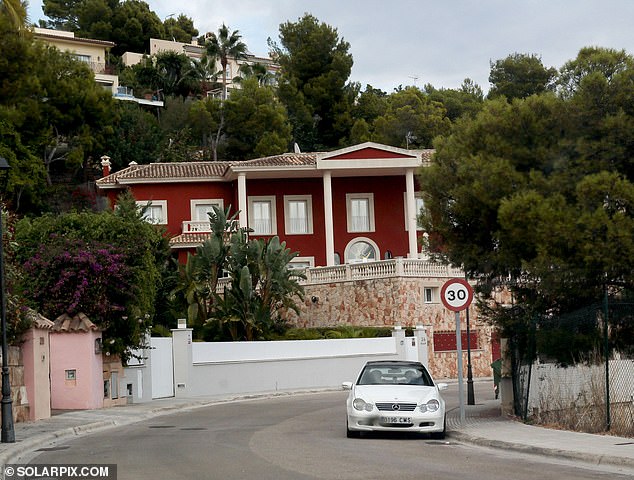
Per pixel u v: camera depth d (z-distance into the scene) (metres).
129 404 31.14
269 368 40.28
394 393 18.95
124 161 72.25
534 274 21.14
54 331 28.70
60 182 66.62
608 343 20.58
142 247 31.12
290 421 23.94
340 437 19.22
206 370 37.09
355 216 58.56
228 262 42.94
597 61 21.89
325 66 88.88
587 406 19.78
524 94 85.94
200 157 76.25
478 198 21.69
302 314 50.16
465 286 20.69
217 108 81.12
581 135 21.41
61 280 28.84
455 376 48.03
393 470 13.53
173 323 42.44
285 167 55.16
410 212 56.19
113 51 104.44
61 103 63.72
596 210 19.95
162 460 15.20
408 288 46.78
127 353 31.25
